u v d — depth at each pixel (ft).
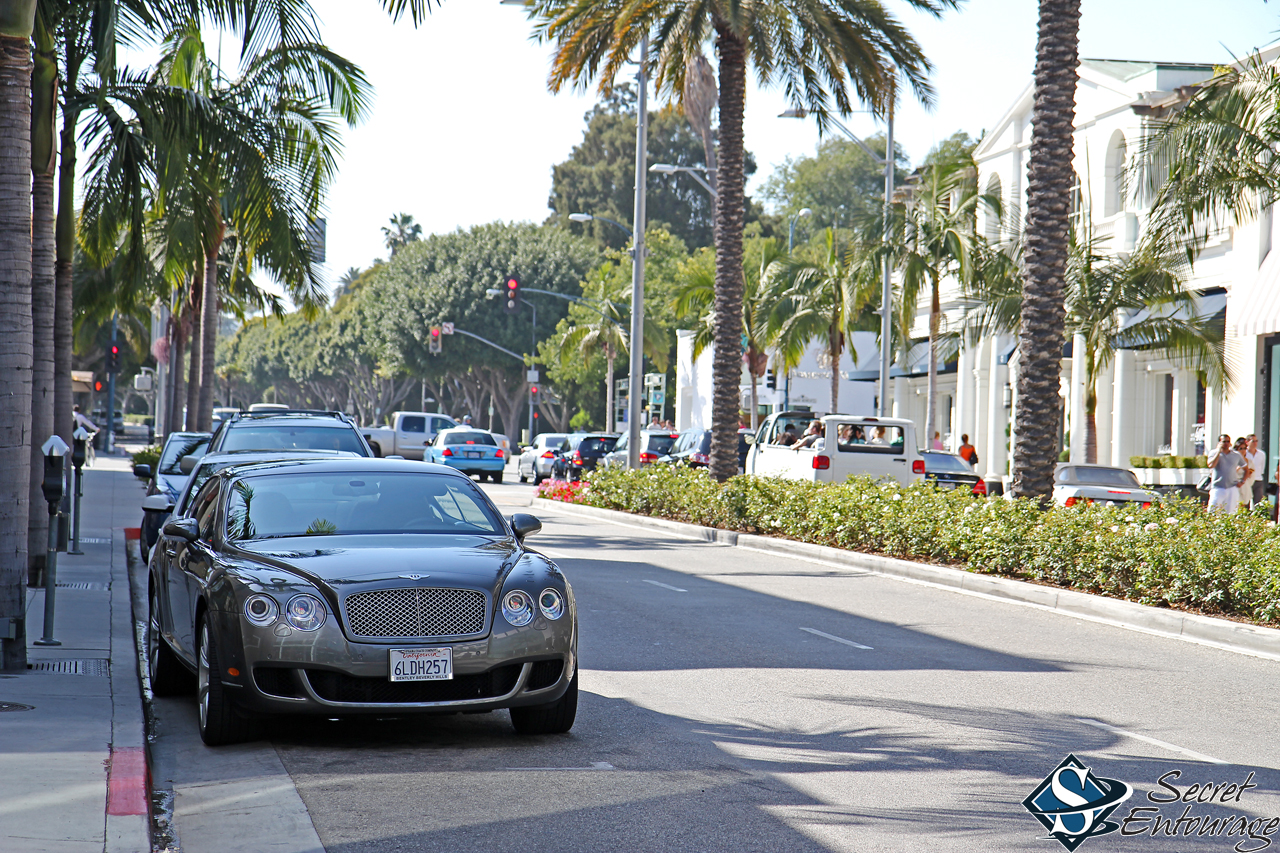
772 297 165.37
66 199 62.34
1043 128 67.56
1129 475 86.38
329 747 29.14
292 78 68.13
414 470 34.65
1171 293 101.09
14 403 37.78
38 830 20.94
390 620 27.55
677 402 243.40
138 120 61.00
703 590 58.23
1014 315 109.81
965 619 50.34
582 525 98.02
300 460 35.29
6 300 38.06
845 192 342.23
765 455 101.96
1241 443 81.92
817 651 42.60
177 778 26.48
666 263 271.08
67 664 36.35
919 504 69.00
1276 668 40.52
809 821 23.27
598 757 28.19
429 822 23.12
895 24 93.56
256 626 27.40
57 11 52.95
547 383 298.35
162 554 36.24
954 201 144.87
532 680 28.66
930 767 27.43
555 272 283.18
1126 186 77.66
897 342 161.27
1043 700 34.94
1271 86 69.77
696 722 31.83
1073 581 55.42
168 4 58.80
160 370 240.53
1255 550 48.42
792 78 101.19
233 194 65.46
